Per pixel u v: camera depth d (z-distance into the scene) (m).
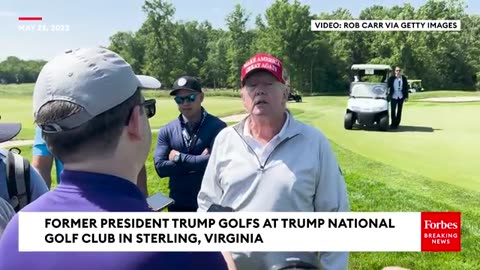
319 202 2.53
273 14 53.25
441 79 49.47
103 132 1.22
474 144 11.42
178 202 3.91
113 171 1.25
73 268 1.16
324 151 2.55
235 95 30.16
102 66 1.23
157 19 51.06
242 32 53.88
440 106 22.17
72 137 1.21
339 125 14.98
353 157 9.88
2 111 13.42
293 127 2.53
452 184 7.67
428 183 7.79
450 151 10.62
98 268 1.15
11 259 1.22
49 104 1.20
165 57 51.75
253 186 2.48
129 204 1.22
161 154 3.94
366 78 15.09
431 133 13.37
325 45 52.97
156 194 1.94
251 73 2.46
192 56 53.78
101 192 1.22
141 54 51.47
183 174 3.87
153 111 1.38
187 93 3.88
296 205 2.46
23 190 2.37
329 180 2.54
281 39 52.84
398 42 48.22
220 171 2.62
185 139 3.93
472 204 6.54
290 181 2.45
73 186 1.23
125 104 1.25
